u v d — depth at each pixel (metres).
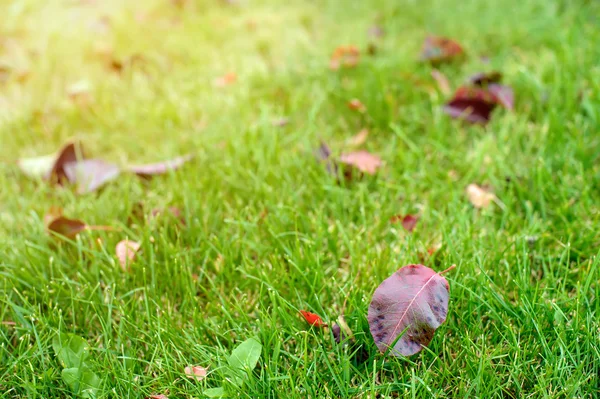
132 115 1.07
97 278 0.87
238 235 0.89
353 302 0.82
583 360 0.78
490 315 0.82
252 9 1.31
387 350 0.78
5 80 1.16
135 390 0.80
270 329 0.81
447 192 0.94
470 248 0.87
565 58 1.07
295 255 0.87
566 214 0.90
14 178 1.00
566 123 0.99
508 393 0.79
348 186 0.96
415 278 0.79
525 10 1.21
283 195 0.94
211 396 0.78
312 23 1.26
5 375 0.81
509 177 0.95
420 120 1.04
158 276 0.87
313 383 0.79
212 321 0.83
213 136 1.02
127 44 1.21
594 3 1.20
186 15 1.30
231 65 1.16
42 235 0.90
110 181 0.97
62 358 0.81
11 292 0.85
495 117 1.03
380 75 1.07
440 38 1.12
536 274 0.87
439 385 0.79
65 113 1.08
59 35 1.24
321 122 1.04
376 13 1.25
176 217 0.92
